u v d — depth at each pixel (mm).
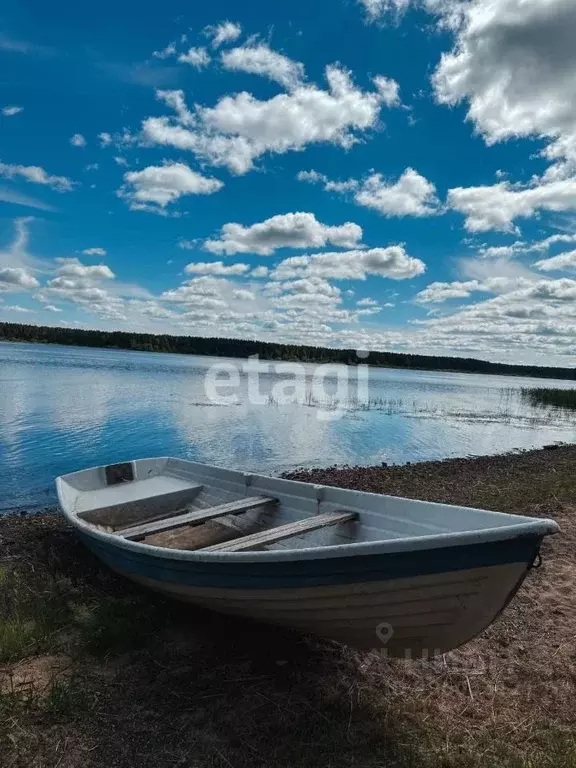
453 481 13977
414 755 3410
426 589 3533
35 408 24109
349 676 4289
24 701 3783
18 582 5773
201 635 4828
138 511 7219
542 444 24188
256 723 3656
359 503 5293
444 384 88250
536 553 3246
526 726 3689
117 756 3326
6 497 11336
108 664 4320
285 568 3869
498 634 4996
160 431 20766
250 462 16703
